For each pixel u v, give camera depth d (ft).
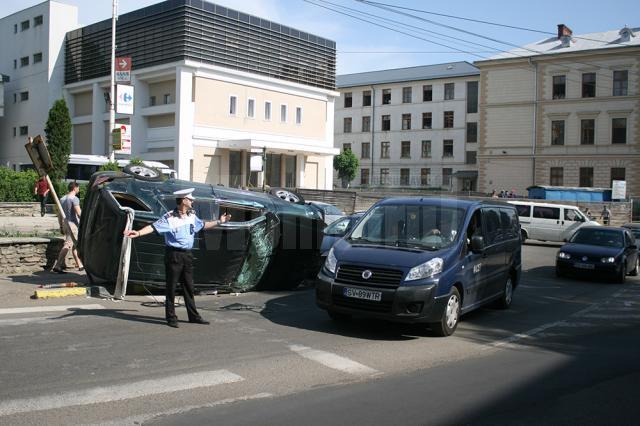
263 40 146.30
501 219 35.55
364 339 26.03
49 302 30.66
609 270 51.37
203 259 34.01
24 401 16.55
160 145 136.98
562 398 18.93
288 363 21.57
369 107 246.06
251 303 33.45
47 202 86.17
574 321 33.12
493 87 183.32
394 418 16.56
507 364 23.00
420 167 233.96
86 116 154.71
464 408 17.61
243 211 37.99
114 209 32.35
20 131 170.30
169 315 26.50
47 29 159.12
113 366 20.15
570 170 172.65
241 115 142.61
